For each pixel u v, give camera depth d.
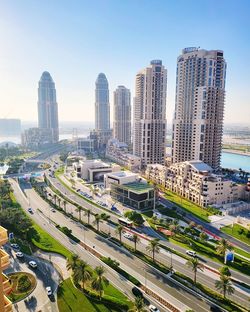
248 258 116.00
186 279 97.81
